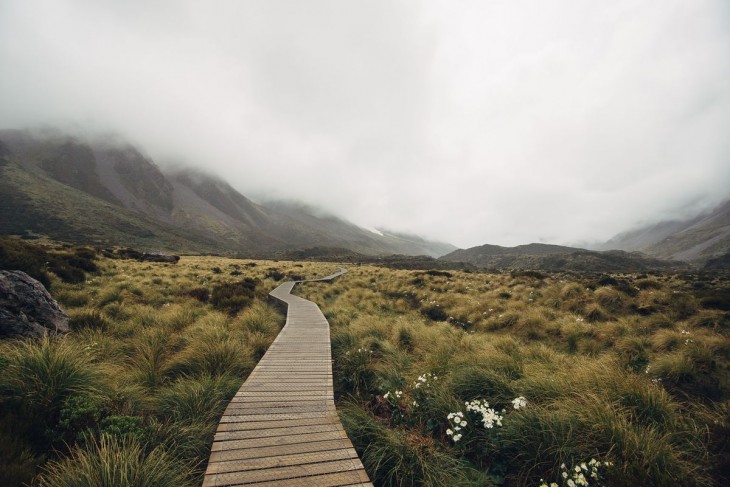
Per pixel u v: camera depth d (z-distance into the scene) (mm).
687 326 10711
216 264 41469
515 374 6793
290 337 10305
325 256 176000
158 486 3492
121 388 5707
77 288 15195
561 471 4074
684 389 6750
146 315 11445
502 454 4645
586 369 6371
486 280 25172
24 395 4570
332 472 3873
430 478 4059
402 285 24562
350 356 8586
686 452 4254
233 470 3809
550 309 14242
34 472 3516
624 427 4320
